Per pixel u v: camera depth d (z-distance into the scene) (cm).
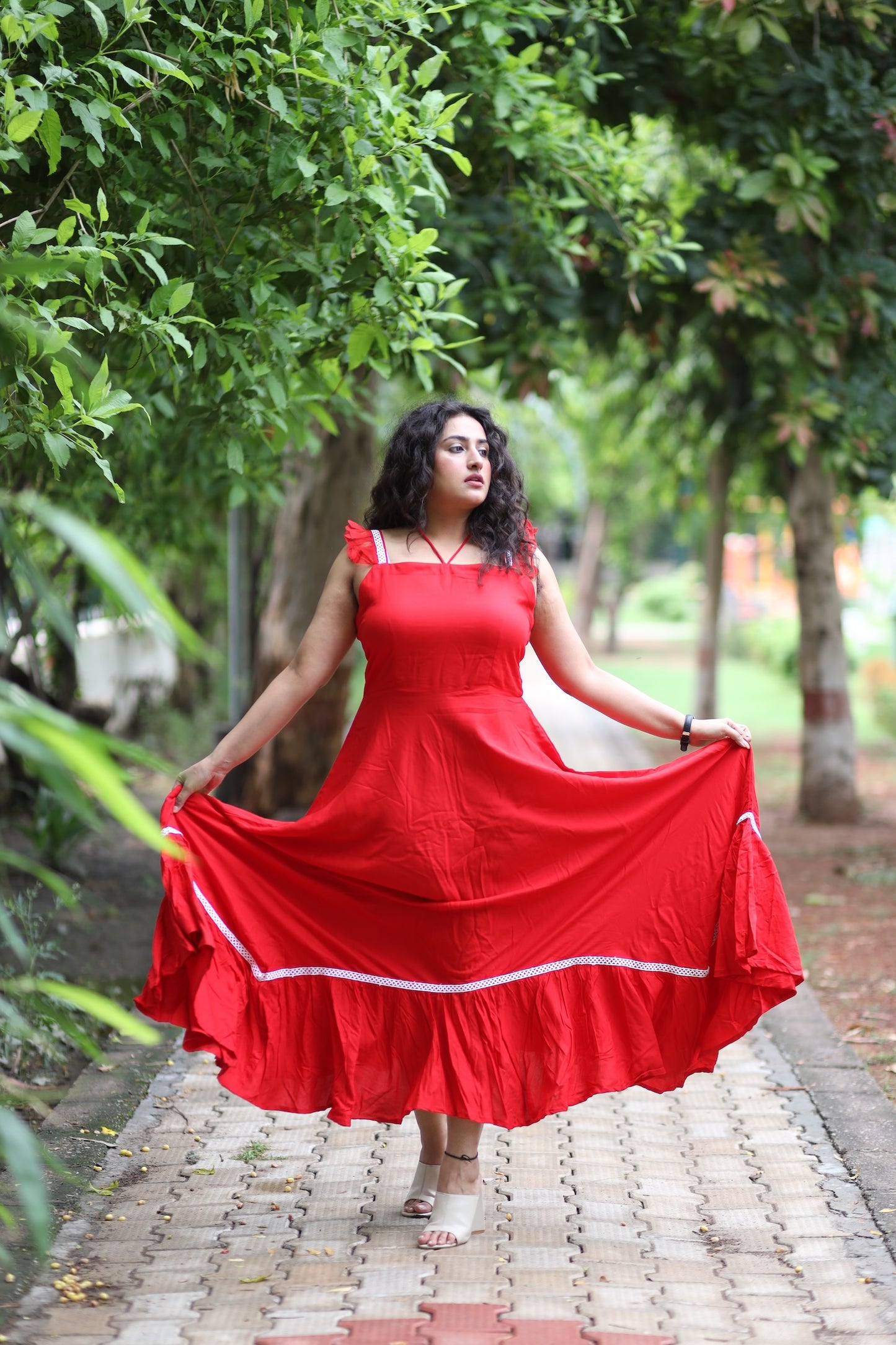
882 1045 505
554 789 340
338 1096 333
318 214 414
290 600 935
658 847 352
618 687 360
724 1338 282
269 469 652
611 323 744
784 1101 443
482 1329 285
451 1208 333
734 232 725
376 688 340
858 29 611
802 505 1048
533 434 1897
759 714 1941
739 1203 361
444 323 666
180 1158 390
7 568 662
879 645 2308
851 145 624
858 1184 371
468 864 334
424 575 335
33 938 513
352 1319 289
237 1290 304
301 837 340
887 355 797
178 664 1460
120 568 198
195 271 419
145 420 496
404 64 405
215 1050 331
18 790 879
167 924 335
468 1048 334
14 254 341
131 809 198
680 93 675
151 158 410
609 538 2936
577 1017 345
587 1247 331
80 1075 460
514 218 644
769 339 722
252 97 382
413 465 339
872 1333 285
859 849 939
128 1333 281
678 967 351
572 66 570
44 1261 308
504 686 340
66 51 376
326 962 343
